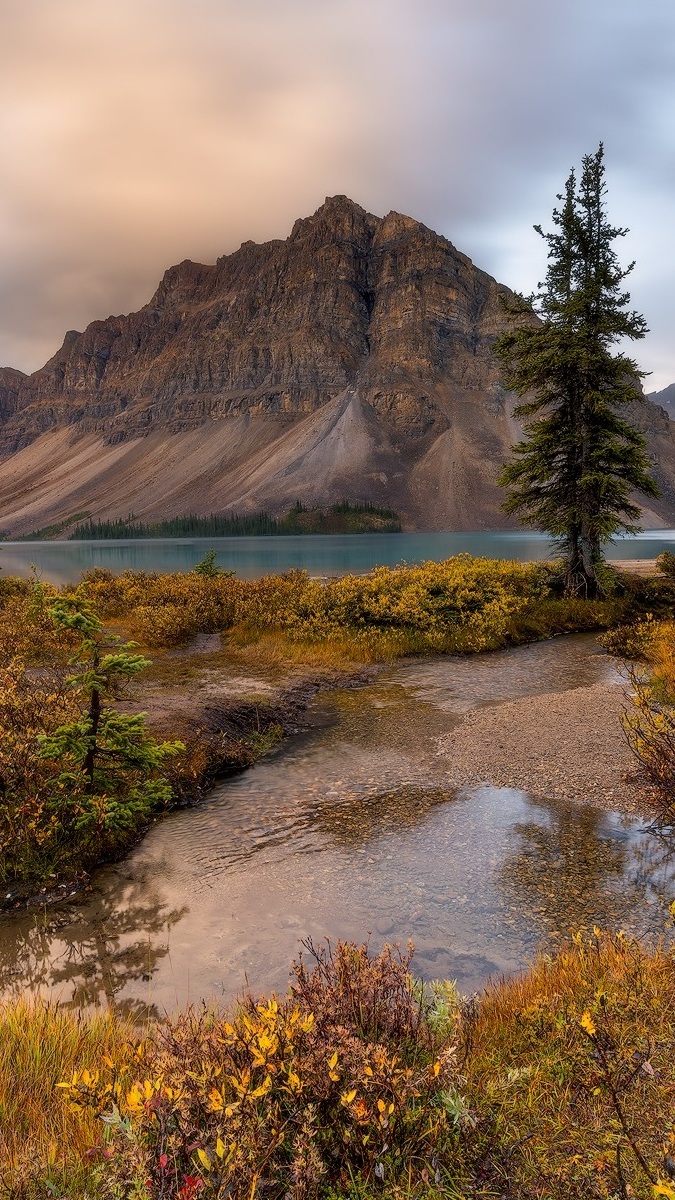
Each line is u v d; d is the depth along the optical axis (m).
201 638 21.44
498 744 11.47
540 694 15.08
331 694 15.68
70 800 7.99
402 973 3.78
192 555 108.88
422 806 9.27
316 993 3.58
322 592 23.27
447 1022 3.61
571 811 8.88
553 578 28.89
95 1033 4.49
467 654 20.08
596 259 27.31
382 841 8.23
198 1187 2.27
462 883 7.13
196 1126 2.60
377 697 15.33
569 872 7.29
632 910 6.47
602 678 16.59
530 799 9.34
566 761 10.44
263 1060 2.69
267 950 6.02
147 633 20.30
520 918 6.41
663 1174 2.39
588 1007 3.63
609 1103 2.96
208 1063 2.92
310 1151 2.52
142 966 5.85
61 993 5.50
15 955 6.09
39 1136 3.31
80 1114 3.27
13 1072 3.93
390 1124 2.69
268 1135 2.60
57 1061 4.05
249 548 133.25
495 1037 4.19
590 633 24.00
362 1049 2.97
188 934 6.34
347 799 9.62
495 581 25.30
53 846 7.77
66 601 8.06
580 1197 2.56
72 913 6.81
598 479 25.66
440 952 5.88
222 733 12.08
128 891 7.22
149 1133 2.54
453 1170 2.71
